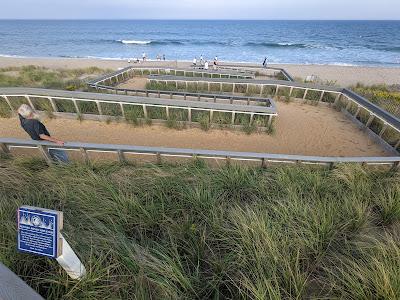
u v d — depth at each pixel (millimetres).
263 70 19141
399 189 3184
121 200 2750
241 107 7043
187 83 13039
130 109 7879
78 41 66188
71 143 3896
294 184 3318
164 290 1829
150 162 4078
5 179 3281
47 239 1466
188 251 2238
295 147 6602
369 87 15984
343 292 1878
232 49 55312
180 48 56531
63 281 1844
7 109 7516
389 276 1887
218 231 2455
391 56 47688
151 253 2188
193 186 3229
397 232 2627
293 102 10766
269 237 2199
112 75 13594
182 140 6590
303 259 2201
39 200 2789
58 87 11500
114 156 4855
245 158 4125
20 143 3885
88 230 2402
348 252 2279
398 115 8750
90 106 7863
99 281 1883
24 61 31547
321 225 2486
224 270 2072
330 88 9961
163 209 2744
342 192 3320
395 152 6328
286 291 1851
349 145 6797
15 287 1393
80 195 2928
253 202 2988
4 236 2180
